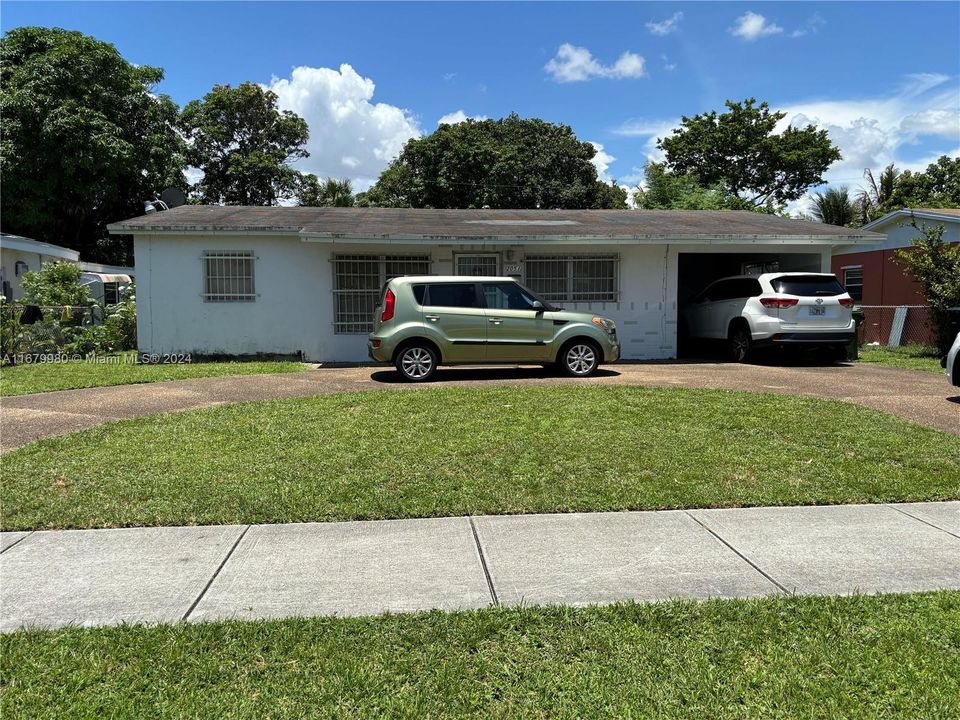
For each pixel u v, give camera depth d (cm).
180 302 1368
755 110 3547
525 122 4553
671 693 272
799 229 1454
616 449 628
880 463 591
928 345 1625
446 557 410
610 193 4584
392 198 4212
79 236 2948
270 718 256
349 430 694
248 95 3909
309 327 1394
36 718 254
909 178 3225
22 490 516
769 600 350
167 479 543
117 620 330
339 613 338
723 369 1230
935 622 326
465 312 1071
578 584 373
